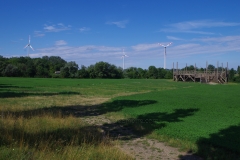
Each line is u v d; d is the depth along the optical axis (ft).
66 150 30.17
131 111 69.67
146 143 40.19
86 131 43.70
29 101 89.86
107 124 54.44
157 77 419.95
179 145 38.81
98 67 398.42
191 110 70.13
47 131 39.55
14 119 46.11
